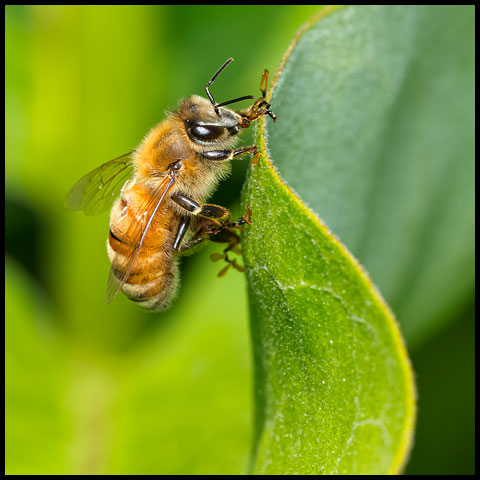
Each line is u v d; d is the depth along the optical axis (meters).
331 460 0.14
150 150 0.15
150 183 0.15
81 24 0.16
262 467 0.14
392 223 0.16
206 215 0.15
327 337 0.14
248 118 0.15
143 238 0.15
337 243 0.14
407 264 0.16
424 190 0.16
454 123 0.16
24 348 0.17
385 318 0.14
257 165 0.14
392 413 0.14
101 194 0.16
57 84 0.16
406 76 0.15
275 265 0.14
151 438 0.16
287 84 0.14
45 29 0.16
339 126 0.15
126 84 0.16
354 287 0.14
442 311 0.16
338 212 0.15
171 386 0.17
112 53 0.16
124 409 0.16
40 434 0.16
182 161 0.15
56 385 0.17
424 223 0.16
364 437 0.14
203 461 0.16
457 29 0.15
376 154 0.15
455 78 0.15
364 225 0.15
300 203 0.14
